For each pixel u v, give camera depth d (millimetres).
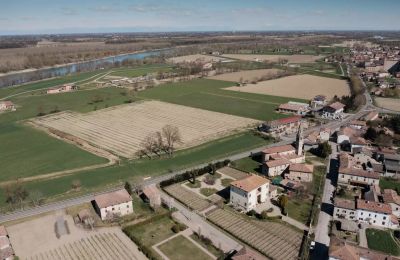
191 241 105375
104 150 182375
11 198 132750
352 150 169625
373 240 103688
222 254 98250
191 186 140500
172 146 179750
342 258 88125
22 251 101688
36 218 118750
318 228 109500
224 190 136875
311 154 170750
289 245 102312
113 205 117500
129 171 155375
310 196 129500
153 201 123312
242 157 169500
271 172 146375
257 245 102688
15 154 179125
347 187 135875
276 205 124625
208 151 178125
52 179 149000
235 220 116062
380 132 189000
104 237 107938
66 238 107562
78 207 125500
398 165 148375
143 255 99250
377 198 123375
